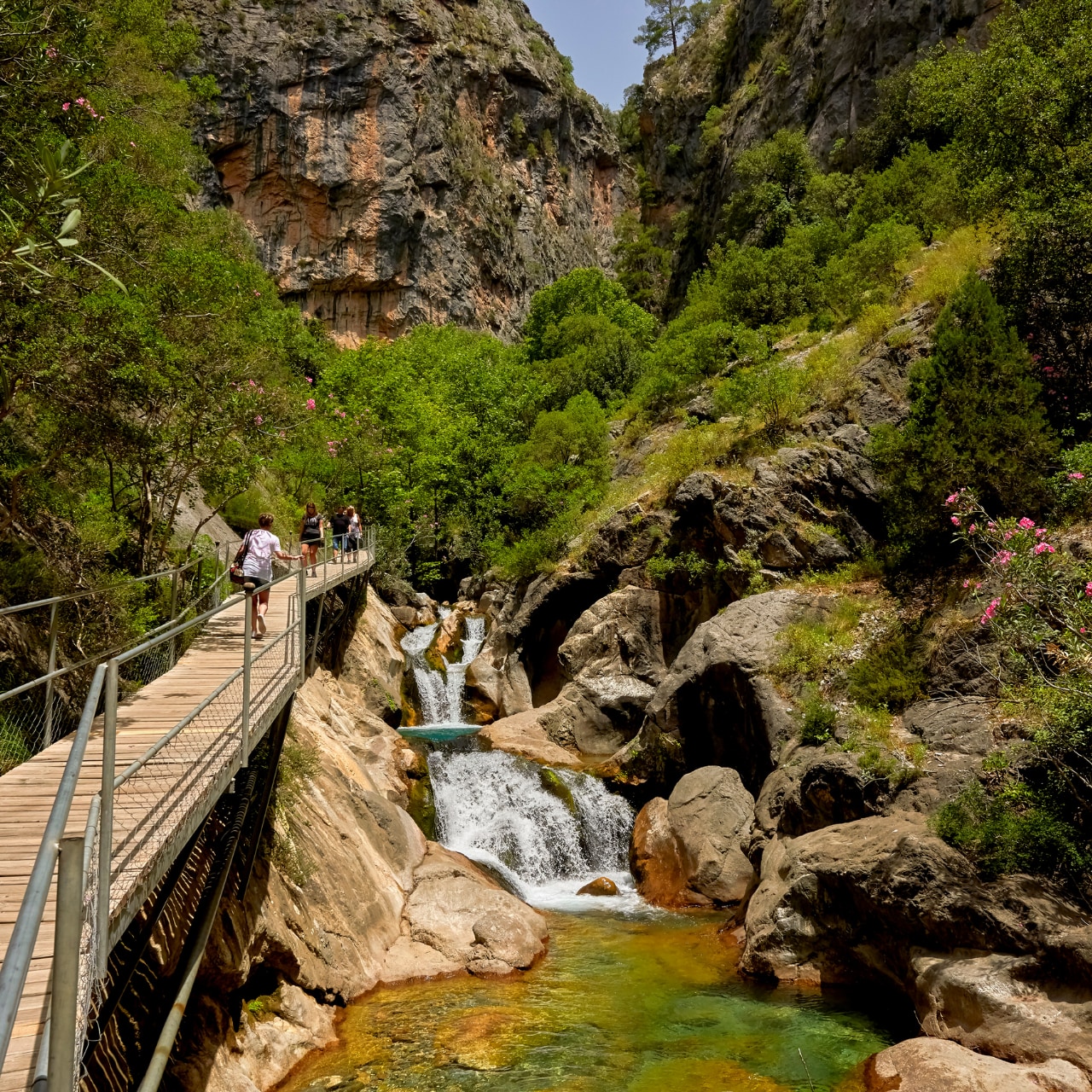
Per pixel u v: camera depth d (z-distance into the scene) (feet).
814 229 99.35
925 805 32.73
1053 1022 24.35
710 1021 29.48
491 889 38.14
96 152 42.37
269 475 78.48
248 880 27.89
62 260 29.04
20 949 6.69
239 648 35.68
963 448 43.06
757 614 48.98
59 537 36.11
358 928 32.76
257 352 47.37
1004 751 32.48
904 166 91.25
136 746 21.81
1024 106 46.88
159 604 39.09
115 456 37.96
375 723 52.16
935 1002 27.30
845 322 74.38
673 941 36.91
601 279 148.77
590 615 62.80
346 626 65.67
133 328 34.47
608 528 66.85
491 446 110.73
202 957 22.90
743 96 158.81
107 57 48.16
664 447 78.07
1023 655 32.09
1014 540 29.99
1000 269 50.19
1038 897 27.45
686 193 200.54
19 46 28.81
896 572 47.85
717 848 42.14
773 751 42.50
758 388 63.98
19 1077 10.36
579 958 35.01
